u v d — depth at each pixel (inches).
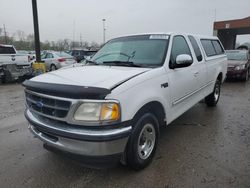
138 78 123.5
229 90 372.2
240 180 122.0
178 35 176.7
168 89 146.5
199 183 120.0
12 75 472.4
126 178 125.6
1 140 176.7
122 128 111.6
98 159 110.1
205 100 258.5
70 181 124.2
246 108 257.6
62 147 114.4
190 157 146.0
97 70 138.6
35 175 130.0
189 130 191.6
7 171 134.3
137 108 117.8
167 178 124.7
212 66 227.6
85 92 104.3
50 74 140.6
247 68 476.1
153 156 140.5
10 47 508.4
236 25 1087.6
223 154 149.4
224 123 208.2
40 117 126.6
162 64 148.1
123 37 185.8
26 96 138.3
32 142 172.4
